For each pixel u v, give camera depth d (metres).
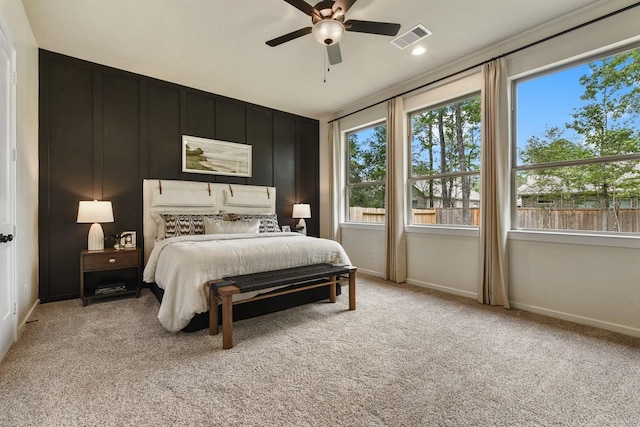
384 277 4.32
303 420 1.40
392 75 3.83
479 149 3.49
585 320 2.60
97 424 1.36
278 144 5.15
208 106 4.37
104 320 2.65
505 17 2.67
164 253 2.98
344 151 5.36
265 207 4.84
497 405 1.51
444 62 3.49
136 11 2.58
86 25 2.78
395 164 4.15
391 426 1.36
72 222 3.35
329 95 4.54
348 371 1.83
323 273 2.78
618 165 2.54
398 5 2.50
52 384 1.66
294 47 3.18
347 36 2.96
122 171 3.67
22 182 2.49
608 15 2.45
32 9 2.54
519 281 3.03
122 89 3.68
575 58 2.69
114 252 3.23
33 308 2.89
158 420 1.39
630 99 2.47
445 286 3.70
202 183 4.22
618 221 2.54
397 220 4.12
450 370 1.85
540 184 2.97
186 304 2.29
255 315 2.75
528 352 2.08
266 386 1.67
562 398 1.57
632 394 1.61
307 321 2.67
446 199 3.81
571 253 2.70
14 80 2.23
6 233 2.04
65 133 3.31
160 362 1.93
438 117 3.90
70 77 3.35
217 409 1.47
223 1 2.46
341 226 5.26
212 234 3.51
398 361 1.96
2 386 1.64
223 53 3.30
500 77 3.09
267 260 2.79
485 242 3.19
